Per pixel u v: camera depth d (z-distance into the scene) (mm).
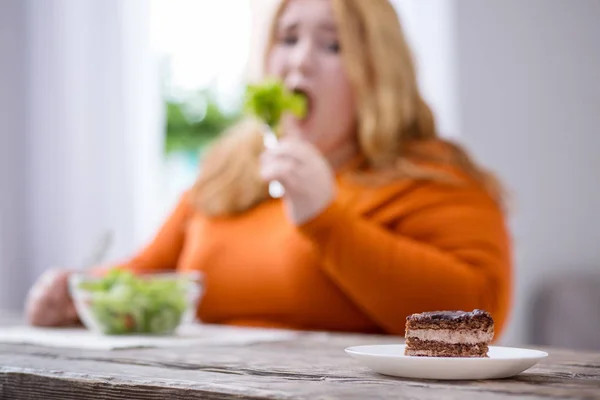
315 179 1343
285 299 1606
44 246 3102
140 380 677
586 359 846
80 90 3066
